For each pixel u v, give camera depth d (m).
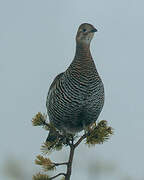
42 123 9.58
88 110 11.14
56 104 11.19
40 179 8.47
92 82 10.90
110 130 9.14
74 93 10.88
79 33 11.19
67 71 11.12
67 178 8.61
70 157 8.82
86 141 8.91
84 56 11.05
